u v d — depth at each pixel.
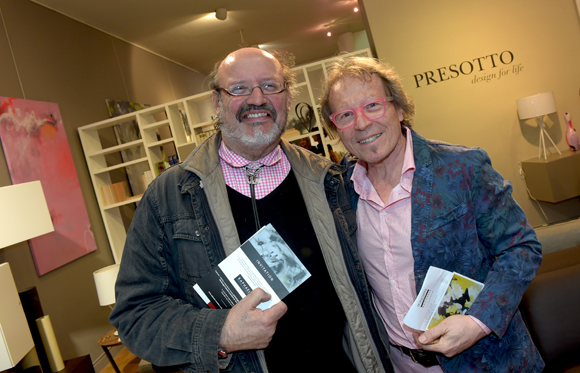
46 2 4.22
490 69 4.71
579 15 4.50
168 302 1.12
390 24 4.78
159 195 1.21
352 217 1.33
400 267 1.21
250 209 1.24
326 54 11.11
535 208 4.79
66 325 3.64
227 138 1.23
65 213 3.87
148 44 6.45
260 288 1.05
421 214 1.16
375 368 1.20
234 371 1.13
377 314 1.34
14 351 2.31
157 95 6.79
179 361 1.02
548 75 4.63
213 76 1.30
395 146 1.22
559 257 1.81
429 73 4.79
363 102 1.19
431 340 1.03
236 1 5.61
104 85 5.16
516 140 4.75
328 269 1.22
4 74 3.52
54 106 4.02
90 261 4.21
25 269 3.29
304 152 1.36
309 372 1.19
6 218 2.47
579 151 4.38
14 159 3.36
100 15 4.89
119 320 1.11
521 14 4.60
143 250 1.16
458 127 4.81
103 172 4.67
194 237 1.16
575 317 1.58
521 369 1.15
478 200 1.14
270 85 1.22
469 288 1.10
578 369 1.50
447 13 4.70
